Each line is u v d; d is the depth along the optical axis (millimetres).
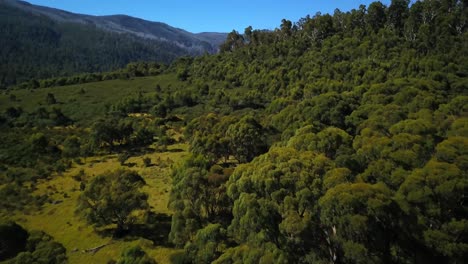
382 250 22656
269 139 61625
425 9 109250
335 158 36000
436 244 21984
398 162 31219
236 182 32656
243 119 62531
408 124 39312
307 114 59000
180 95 116938
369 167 31734
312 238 25578
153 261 29141
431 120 44188
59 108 111062
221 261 24766
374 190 23438
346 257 24078
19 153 71375
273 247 24703
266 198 28344
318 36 132500
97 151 78250
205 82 139125
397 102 56469
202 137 62531
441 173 24875
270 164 29578
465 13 100875
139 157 73625
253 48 151250
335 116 56156
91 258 35875
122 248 37250
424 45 94812
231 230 30703
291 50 129875
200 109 108438
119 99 128625
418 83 62750
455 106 49000
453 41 91938
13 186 55031
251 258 23391
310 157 30266
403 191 25484
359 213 22375
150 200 49375
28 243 30250
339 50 107625
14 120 100688
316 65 103938
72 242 39469
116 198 39188
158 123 96562
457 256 21406
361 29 117312
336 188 23828
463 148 30109
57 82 160500
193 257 30344
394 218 22859
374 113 50844
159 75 177750
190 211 36281
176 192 40781
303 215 26234
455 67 75562
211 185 38344
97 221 39781
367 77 81375
